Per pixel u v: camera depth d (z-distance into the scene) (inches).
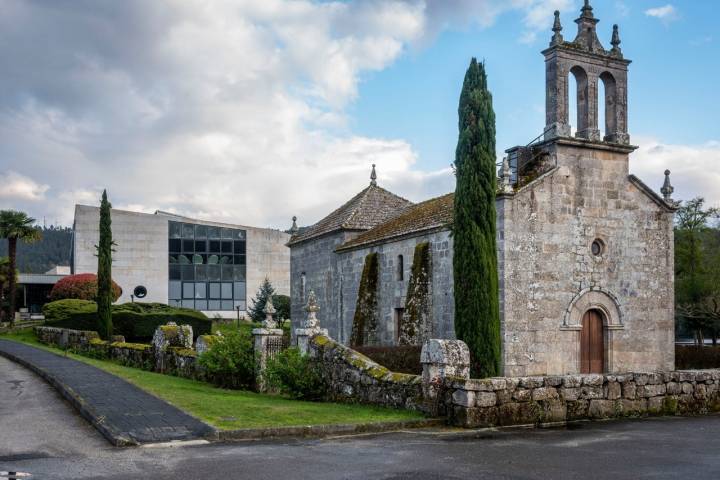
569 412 627.5
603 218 1136.2
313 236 1662.2
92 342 1465.3
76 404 650.2
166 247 3031.5
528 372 1046.4
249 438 518.0
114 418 561.3
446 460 453.1
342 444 504.4
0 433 530.3
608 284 1131.3
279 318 2694.4
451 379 601.9
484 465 439.8
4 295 3289.9
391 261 1348.4
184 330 1177.4
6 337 2092.8
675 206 1197.1
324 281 1628.9
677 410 683.4
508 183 1057.5
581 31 1147.3
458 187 837.2
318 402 754.8
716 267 1937.7
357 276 1472.7
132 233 2992.1
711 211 2128.4
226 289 3090.6
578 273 1105.4
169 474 402.9
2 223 2500.0
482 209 820.6
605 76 1178.6
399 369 1131.3
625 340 1140.5
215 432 510.9
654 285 1175.0
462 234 823.1
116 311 2058.3
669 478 410.3
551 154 1112.8
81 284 2455.7
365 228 1542.8
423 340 1190.3
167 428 529.3
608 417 646.5
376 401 686.5
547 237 1082.7
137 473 405.1
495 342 804.6
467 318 808.3
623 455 476.7
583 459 462.0
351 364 732.0
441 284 1178.6
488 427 586.2
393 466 432.1
